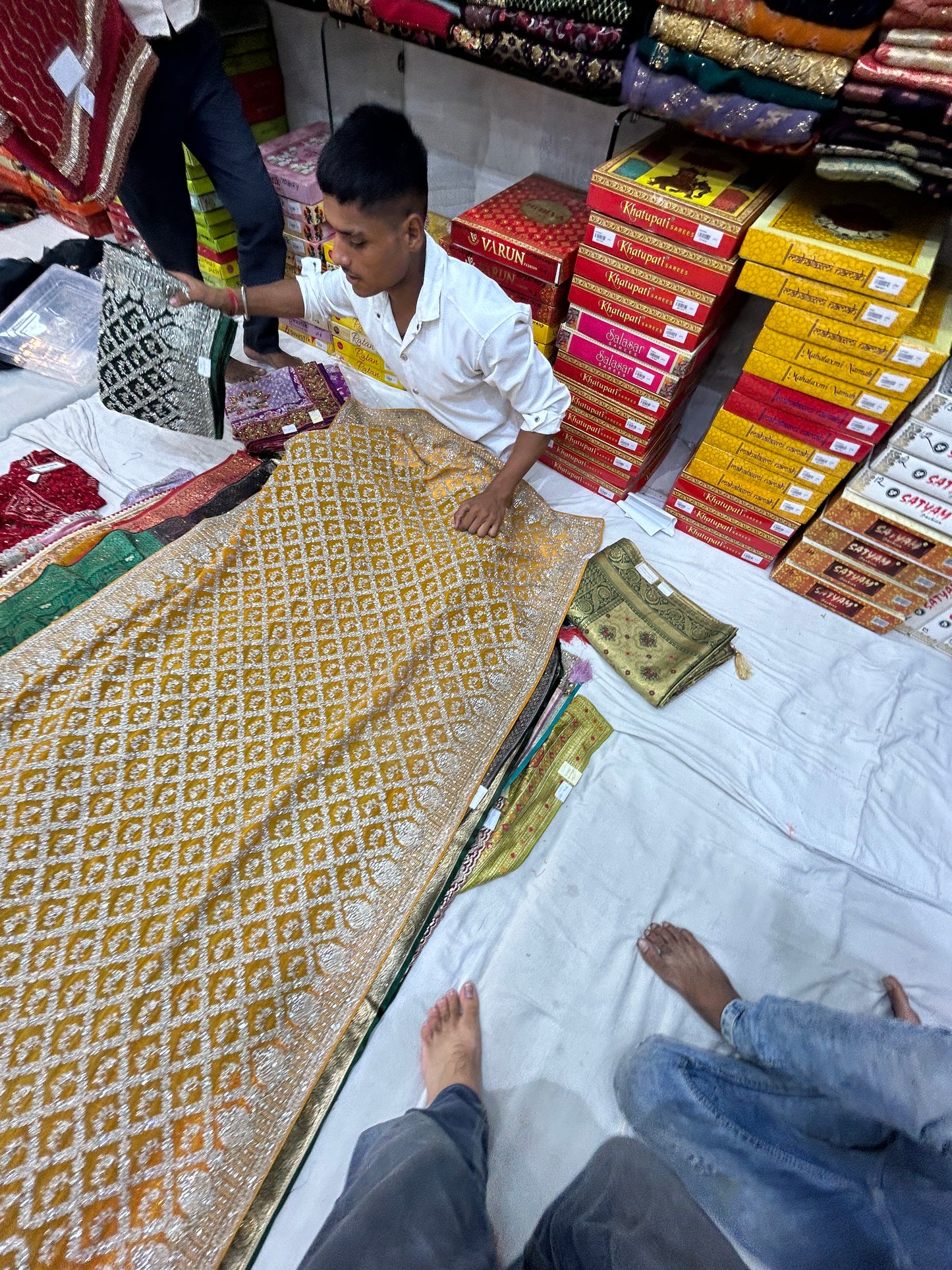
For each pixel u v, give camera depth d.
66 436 1.87
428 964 1.13
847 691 1.51
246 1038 0.97
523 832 1.26
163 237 1.94
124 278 1.55
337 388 1.91
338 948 1.07
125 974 0.95
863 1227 0.75
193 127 1.68
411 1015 1.08
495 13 1.40
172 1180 0.87
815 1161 0.84
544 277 1.56
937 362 1.18
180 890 1.03
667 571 1.73
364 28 1.93
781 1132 0.88
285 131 2.51
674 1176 0.81
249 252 1.95
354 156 1.02
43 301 2.15
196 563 1.41
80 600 1.33
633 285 1.44
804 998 1.12
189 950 0.99
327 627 1.37
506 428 1.59
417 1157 0.78
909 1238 0.72
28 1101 0.85
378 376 2.10
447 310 1.26
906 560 1.45
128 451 1.86
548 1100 1.02
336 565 1.45
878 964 1.16
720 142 1.51
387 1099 1.02
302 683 1.29
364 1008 1.06
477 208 1.69
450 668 1.36
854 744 1.43
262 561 1.41
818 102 1.12
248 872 1.08
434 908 1.15
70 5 1.30
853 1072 0.75
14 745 1.10
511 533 1.61
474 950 1.15
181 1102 0.91
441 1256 0.65
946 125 1.04
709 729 1.43
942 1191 0.72
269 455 1.78
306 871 1.10
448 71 1.92
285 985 1.01
